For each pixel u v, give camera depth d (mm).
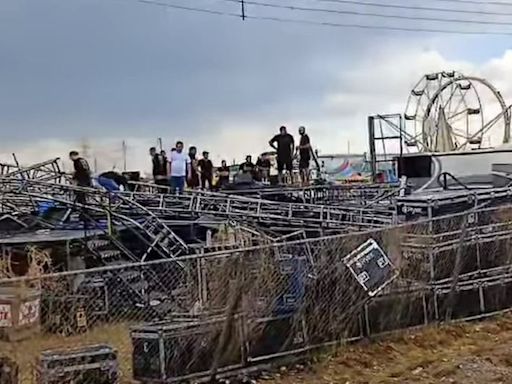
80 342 9852
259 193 23859
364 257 10852
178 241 17000
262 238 17078
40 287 9508
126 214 18953
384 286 11000
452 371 9562
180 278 10391
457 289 12242
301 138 26188
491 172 20750
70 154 20344
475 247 12562
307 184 25719
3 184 20438
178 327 9078
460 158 21062
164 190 24203
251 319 9609
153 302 10867
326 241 10570
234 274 9562
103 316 10688
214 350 9258
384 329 11070
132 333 9164
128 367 9492
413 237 11719
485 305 12562
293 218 19703
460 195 17250
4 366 8422
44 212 19328
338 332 10438
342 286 10555
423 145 29859
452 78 30125
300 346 10000
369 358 10258
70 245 17234
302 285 10141
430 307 11797
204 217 19750
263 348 9680
